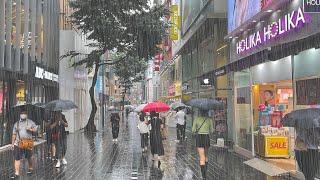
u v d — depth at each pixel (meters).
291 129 11.79
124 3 24.28
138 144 19.66
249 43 13.38
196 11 21.33
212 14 17.75
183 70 33.41
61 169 11.77
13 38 17.59
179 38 30.22
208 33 22.05
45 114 13.68
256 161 12.21
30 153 10.78
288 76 10.47
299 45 8.75
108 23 24.84
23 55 18.75
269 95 12.55
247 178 9.87
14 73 17.50
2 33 15.79
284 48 9.52
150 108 12.65
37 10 21.50
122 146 18.64
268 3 11.44
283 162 11.55
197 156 14.69
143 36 25.73
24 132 10.51
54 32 25.94
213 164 12.34
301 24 9.30
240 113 14.81
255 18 12.20
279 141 12.10
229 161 12.91
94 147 18.20
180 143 19.75
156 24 25.30
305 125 6.74
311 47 8.23
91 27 25.52
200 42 25.19
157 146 12.24
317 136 7.64
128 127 36.06
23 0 18.91
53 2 25.58
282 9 10.70
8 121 18.17
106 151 16.56
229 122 17.39
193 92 26.98
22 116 10.54
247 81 13.88
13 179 10.13
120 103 100.06
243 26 13.40
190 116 29.19
